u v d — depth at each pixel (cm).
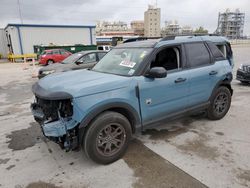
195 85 396
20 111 571
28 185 271
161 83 342
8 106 625
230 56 506
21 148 365
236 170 288
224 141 371
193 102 403
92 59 930
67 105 282
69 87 283
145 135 400
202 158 319
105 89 289
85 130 287
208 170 289
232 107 553
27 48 2914
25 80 1118
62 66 877
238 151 336
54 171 298
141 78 324
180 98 377
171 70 366
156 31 9200
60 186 267
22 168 306
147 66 333
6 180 281
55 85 298
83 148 296
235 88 773
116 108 309
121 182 271
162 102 352
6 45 3338
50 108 293
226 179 271
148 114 339
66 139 283
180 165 302
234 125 439
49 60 1898
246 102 596
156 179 275
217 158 318
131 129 329
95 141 290
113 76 328
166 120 370
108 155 307
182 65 380
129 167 302
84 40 3309
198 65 405
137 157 326
